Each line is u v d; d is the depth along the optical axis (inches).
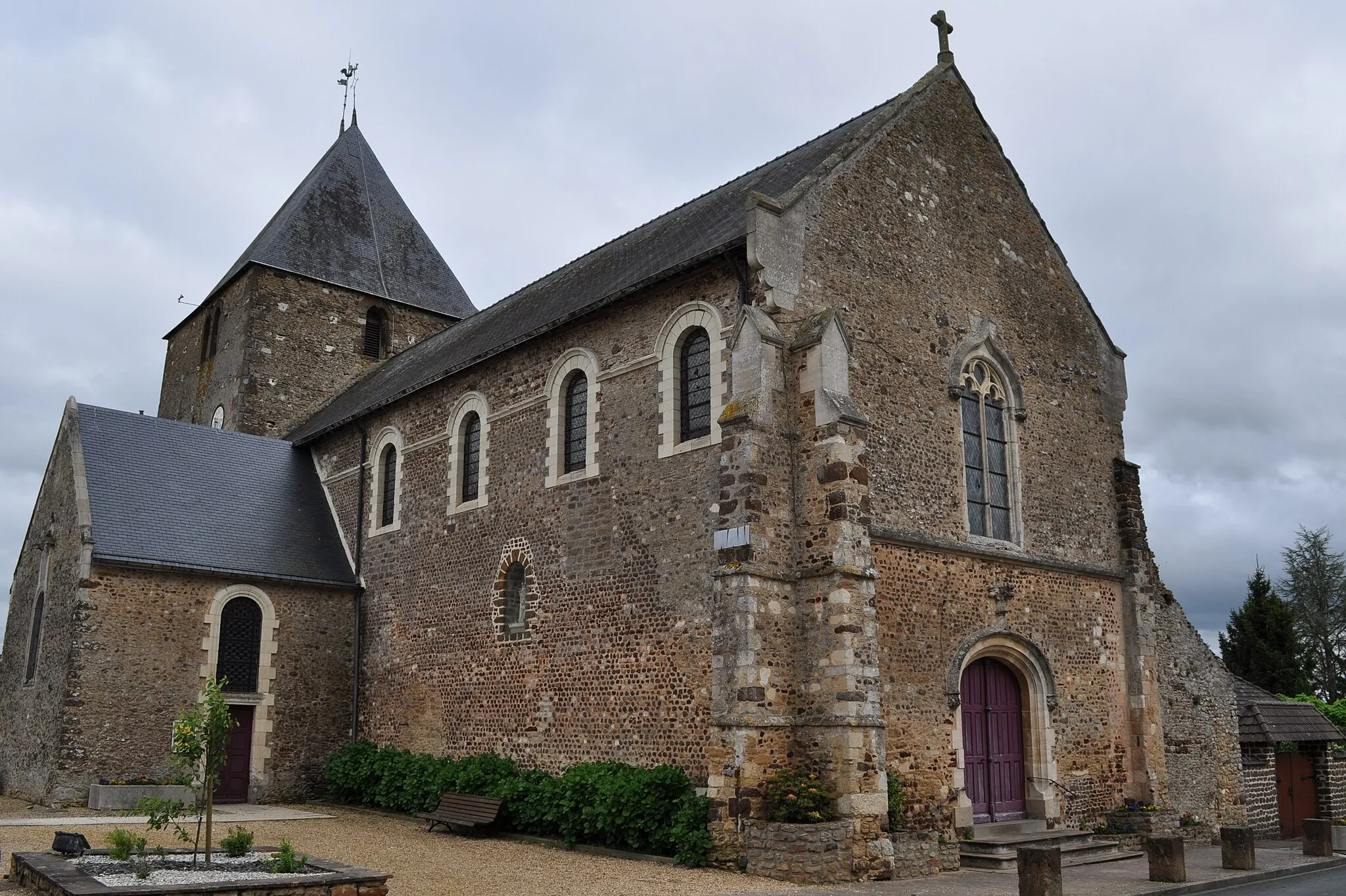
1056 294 690.8
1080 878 484.7
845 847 439.5
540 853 511.8
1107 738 624.4
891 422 550.3
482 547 684.1
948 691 534.3
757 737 459.8
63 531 763.4
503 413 688.4
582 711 580.1
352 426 863.7
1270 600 1465.3
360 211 1227.2
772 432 497.4
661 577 546.6
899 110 609.9
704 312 553.9
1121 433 705.6
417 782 660.1
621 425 592.7
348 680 792.9
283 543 810.8
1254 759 740.0
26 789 731.4
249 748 746.2
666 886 416.5
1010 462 621.3
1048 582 616.7
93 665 691.4
